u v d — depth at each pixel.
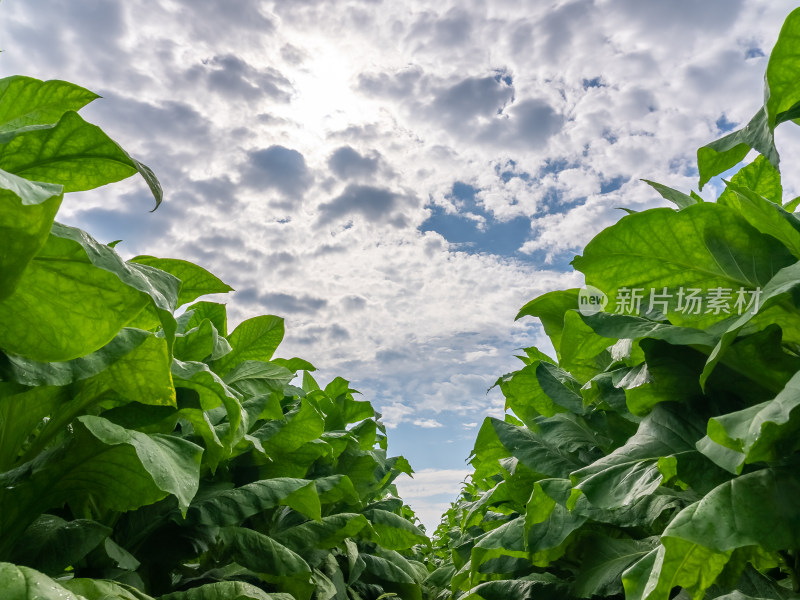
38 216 0.88
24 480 1.26
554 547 1.87
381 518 3.61
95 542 1.34
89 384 1.41
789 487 1.17
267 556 1.90
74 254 1.00
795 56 1.21
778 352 1.44
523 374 2.39
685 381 1.57
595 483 1.45
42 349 1.11
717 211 1.49
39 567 1.26
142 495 1.40
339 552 3.25
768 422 1.08
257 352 2.67
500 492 2.41
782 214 1.36
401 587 3.76
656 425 1.56
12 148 1.17
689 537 1.11
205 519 1.78
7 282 0.94
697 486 1.37
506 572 2.13
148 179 1.19
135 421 1.49
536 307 2.20
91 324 1.08
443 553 7.86
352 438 3.45
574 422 2.24
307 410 2.50
